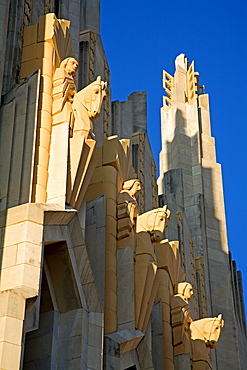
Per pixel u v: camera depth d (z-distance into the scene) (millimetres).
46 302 20859
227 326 42406
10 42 23297
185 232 40531
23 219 19141
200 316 40469
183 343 28875
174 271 30281
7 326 17406
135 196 26438
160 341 27984
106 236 24625
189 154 48188
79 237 21344
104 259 24141
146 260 25891
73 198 21359
